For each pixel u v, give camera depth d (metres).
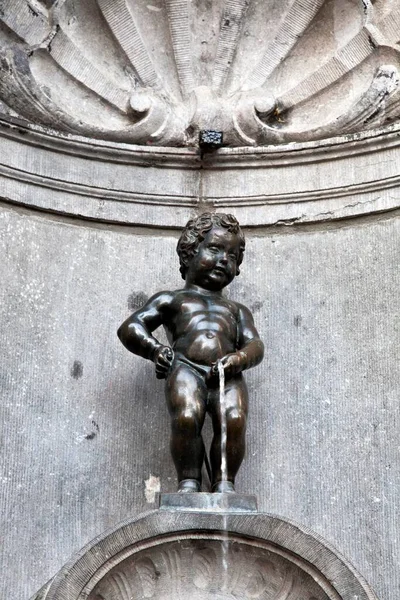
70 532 5.61
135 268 6.27
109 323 6.11
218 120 6.48
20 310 5.98
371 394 5.88
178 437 5.32
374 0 6.58
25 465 5.67
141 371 6.00
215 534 5.01
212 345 5.51
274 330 6.12
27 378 5.85
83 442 5.80
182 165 6.48
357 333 6.03
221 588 5.09
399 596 5.45
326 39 6.64
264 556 5.05
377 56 6.47
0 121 6.16
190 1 6.68
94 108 6.55
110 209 6.35
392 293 6.06
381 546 5.56
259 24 6.69
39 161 6.27
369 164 6.33
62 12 6.46
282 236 6.35
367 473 5.73
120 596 5.04
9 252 6.07
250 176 6.46
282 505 5.72
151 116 6.48
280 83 6.67
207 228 5.79
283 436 5.87
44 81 6.43
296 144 6.45
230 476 5.33
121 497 5.72
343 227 6.30
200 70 6.67
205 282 5.74
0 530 5.51
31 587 5.45
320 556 4.95
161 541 5.00
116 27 6.62
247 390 5.70
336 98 6.59
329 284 6.18
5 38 6.34
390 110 6.36
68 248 6.21
